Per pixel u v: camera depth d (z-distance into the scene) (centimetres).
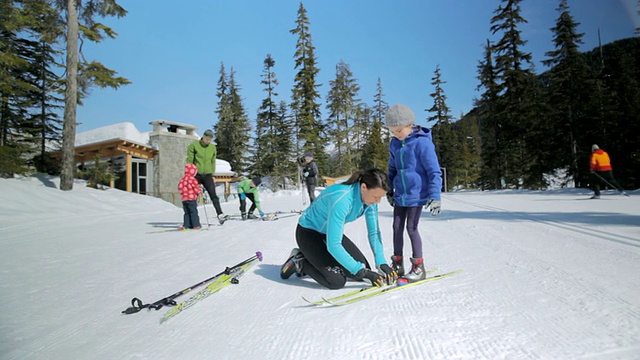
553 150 2717
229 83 5069
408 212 309
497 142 3288
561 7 2544
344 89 4362
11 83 1572
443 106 4600
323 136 4028
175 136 2441
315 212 283
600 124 2388
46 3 1476
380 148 4638
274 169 3781
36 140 2162
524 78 2902
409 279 288
